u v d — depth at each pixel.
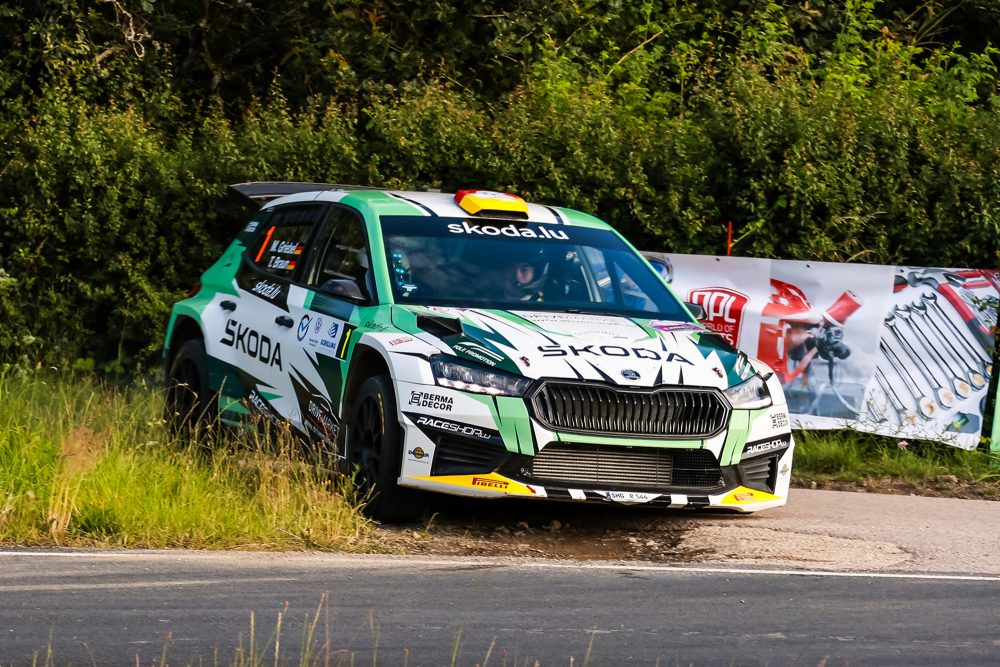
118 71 54.34
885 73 55.03
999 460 38.97
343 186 38.88
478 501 30.17
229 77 62.25
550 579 22.98
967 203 43.97
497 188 45.16
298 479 27.92
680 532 27.84
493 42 57.75
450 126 45.53
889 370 40.06
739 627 20.20
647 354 27.47
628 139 45.69
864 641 19.67
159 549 24.28
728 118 45.06
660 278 32.03
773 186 44.09
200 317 34.78
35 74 54.41
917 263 44.50
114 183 45.12
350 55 57.78
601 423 26.23
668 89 59.09
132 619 19.36
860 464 38.00
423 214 31.41
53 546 24.05
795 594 22.50
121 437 29.58
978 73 56.34
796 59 56.31
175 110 53.19
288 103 60.06
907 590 23.09
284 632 19.03
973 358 39.72
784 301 40.75
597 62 60.47
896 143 44.56
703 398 26.94
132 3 58.66
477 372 26.25
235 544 24.91
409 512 27.12
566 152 45.22
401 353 27.00
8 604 19.86
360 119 55.53
